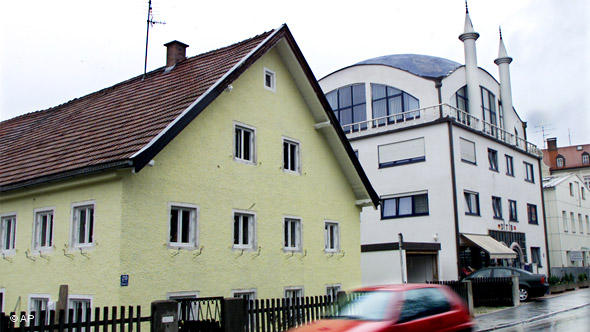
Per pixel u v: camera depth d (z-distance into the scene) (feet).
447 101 101.45
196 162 41.91
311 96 54.03
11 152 51.21
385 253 74.69
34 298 40.27
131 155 34.81
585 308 63.77
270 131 49.85
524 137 131.03
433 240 90.02
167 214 38.88
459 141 93.71
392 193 96.58
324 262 53.78
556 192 139.95
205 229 41.75
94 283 36.24
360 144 102.47
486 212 98.22
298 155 52.95
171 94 45.57
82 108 55.16
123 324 28.32
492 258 95.09
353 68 112.16
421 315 28.22
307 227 52.34
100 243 36.45
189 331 33.65
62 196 39.78
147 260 36.94
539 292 74.49
